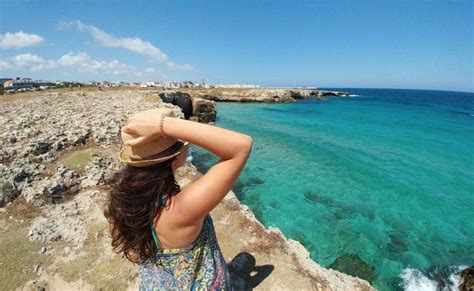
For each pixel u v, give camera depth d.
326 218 10.47
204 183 1.50
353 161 17.28
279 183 13.41
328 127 30.27
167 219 1.60
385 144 22.27
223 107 52.38
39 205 6.12
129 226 1.63
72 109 18.55
